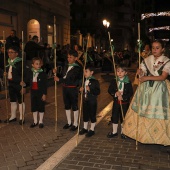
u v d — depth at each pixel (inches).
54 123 260.2
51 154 184.4
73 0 1972.2
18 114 293.7
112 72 714.8
